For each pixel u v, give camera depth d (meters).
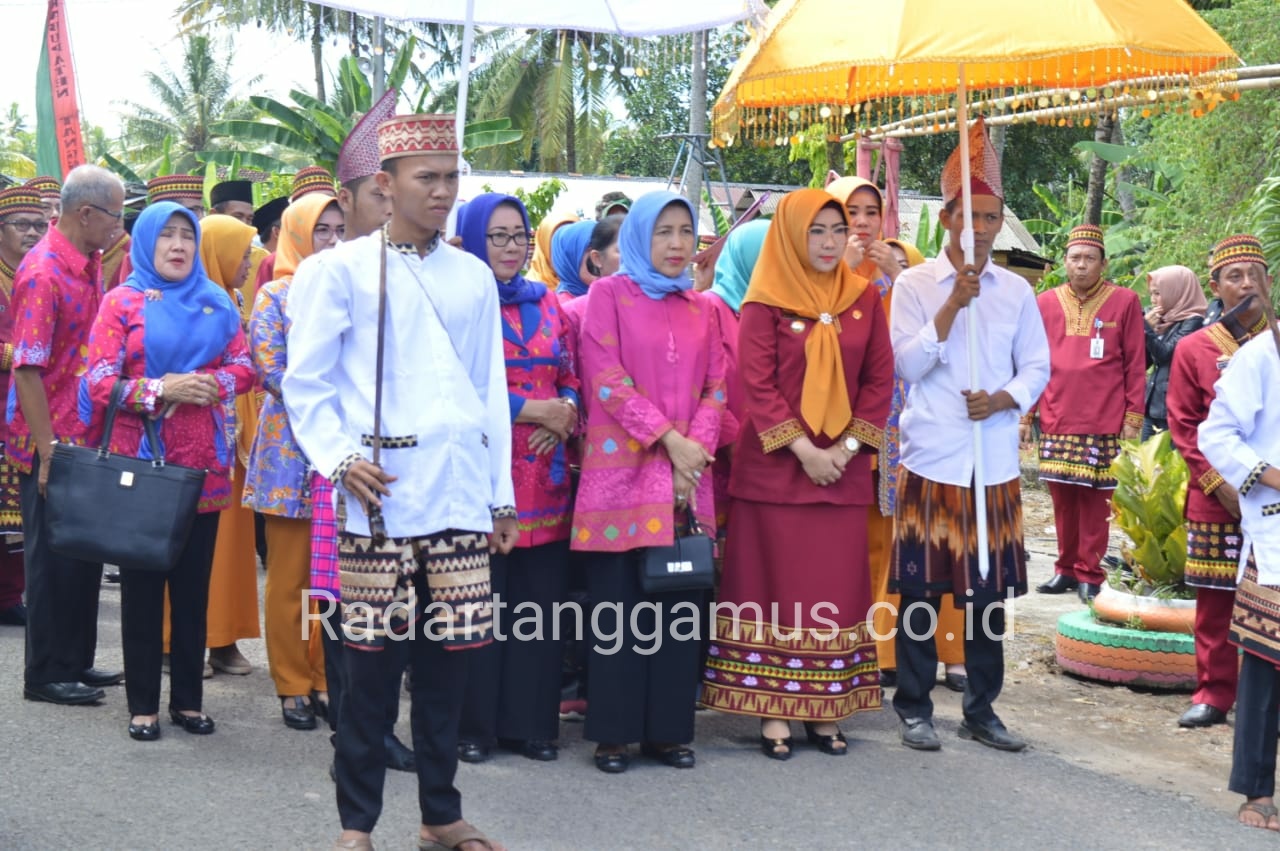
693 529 4.90
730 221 12.55
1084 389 8.02
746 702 5.06
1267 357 4.60
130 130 42.47
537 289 5.03
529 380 4.91
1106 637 6.25
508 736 4.90
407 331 3.69
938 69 5.50
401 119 3.69
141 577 4.83
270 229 7.03
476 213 4.92
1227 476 4.57
